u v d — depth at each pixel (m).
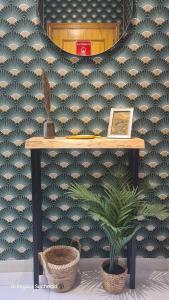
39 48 1.76
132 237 1.67
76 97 1.81
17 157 1.85
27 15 1.73
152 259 1.95
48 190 1.89
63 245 1.91
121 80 1.80
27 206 1.89
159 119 1.85
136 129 1.85
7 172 1.86
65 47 1.76
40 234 1.82
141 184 1.85
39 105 1.81
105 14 1.75
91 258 1.95
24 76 1.78
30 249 1.92
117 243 1.60
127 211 1.56
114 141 1.57
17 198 1.88
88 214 1.89
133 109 1.77
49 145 1.55
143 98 1.83
